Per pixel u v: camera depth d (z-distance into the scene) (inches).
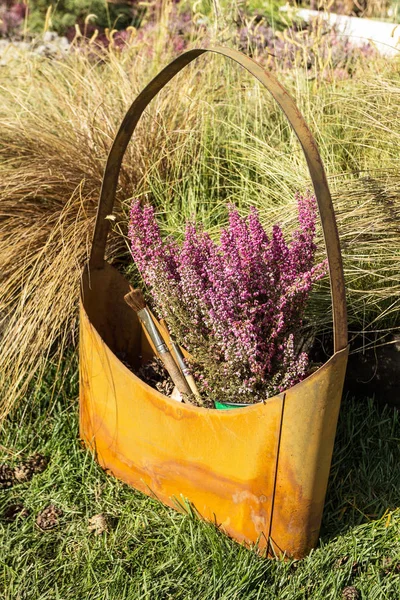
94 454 84.4
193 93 123.9
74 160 107.8
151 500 79.0
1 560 72.5
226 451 69.5
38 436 89.7
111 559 72.4
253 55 134.7
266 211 100.5
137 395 74.4
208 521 74.4
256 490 69.2
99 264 84.3
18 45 167.9
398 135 97.6
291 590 68.7
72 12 209.3
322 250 90.1
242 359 69.4
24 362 91.4
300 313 73.3
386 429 88.4
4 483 83.0
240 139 117.9
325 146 108.7
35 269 97.1
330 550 72.4
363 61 137.3
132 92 120.5
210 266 72.2
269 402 65.1
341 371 64.8
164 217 109.4
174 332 75.1
